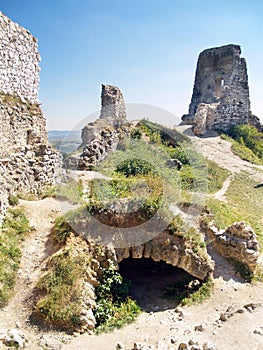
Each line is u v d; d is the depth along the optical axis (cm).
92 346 604
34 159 1153
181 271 978
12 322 623
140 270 995
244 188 1619
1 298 658
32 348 571
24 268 746
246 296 827
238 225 960
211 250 985
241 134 2461
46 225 900
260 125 2819
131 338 648
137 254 862
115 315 736
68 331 634
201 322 714
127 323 712
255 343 601
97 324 696
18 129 1181
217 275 905
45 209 971
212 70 2997
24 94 1298
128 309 767
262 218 1309
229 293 838
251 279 903
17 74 1238
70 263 729
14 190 982
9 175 984
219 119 2558
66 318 642
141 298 852
